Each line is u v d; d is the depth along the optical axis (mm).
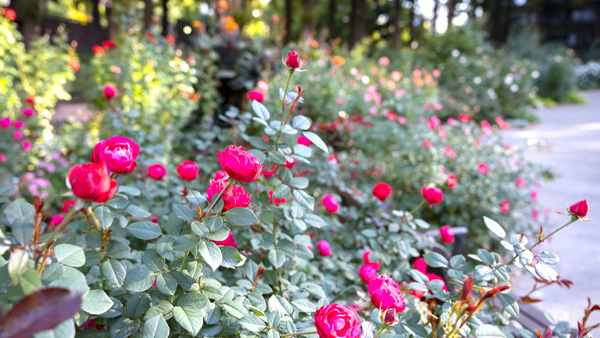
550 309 2951
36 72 5141
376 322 1271
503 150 4590
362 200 2195
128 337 972
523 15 35562
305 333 976
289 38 13203
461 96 11836
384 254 1699
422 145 4199
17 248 731
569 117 14852
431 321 1234
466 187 3850
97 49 4816
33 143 4074
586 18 41406
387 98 6688
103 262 1000
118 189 1021
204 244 923
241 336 989
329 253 1727
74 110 8508
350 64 8430
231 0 7047
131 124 2281
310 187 2508
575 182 6281
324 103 5168
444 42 14492
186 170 1459
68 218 748
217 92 5637
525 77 13117
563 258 3797
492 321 1553
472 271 1276
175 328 1005
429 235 2146
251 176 941
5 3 7371
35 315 573
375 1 26500
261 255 1418
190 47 5734
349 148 4191
